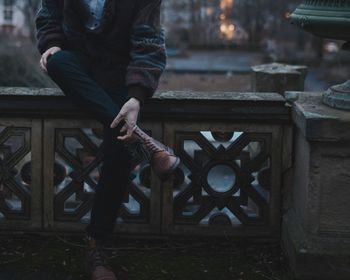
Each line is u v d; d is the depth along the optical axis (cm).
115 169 269
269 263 305
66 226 326
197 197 322
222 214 325
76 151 321
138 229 325
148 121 315
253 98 312
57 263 301
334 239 280
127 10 272
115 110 264
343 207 279
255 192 320
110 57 278
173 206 323
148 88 263
